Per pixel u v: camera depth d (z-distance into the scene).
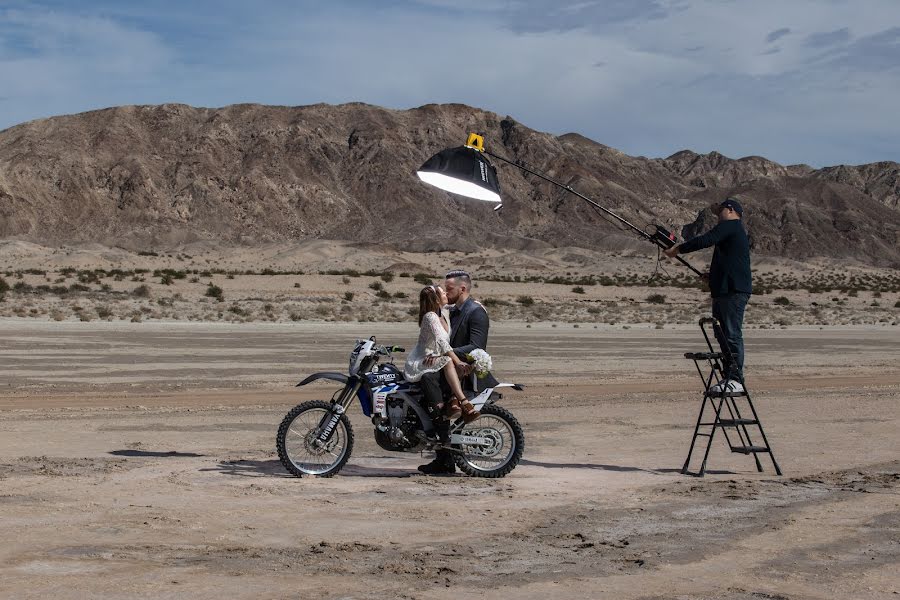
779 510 8.37
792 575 6.38
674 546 7.11
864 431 13.66
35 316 49.34
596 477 10.05
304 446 9.98
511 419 10.01
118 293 75.50
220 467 10.37
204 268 159.25
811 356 32.19
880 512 8.29
